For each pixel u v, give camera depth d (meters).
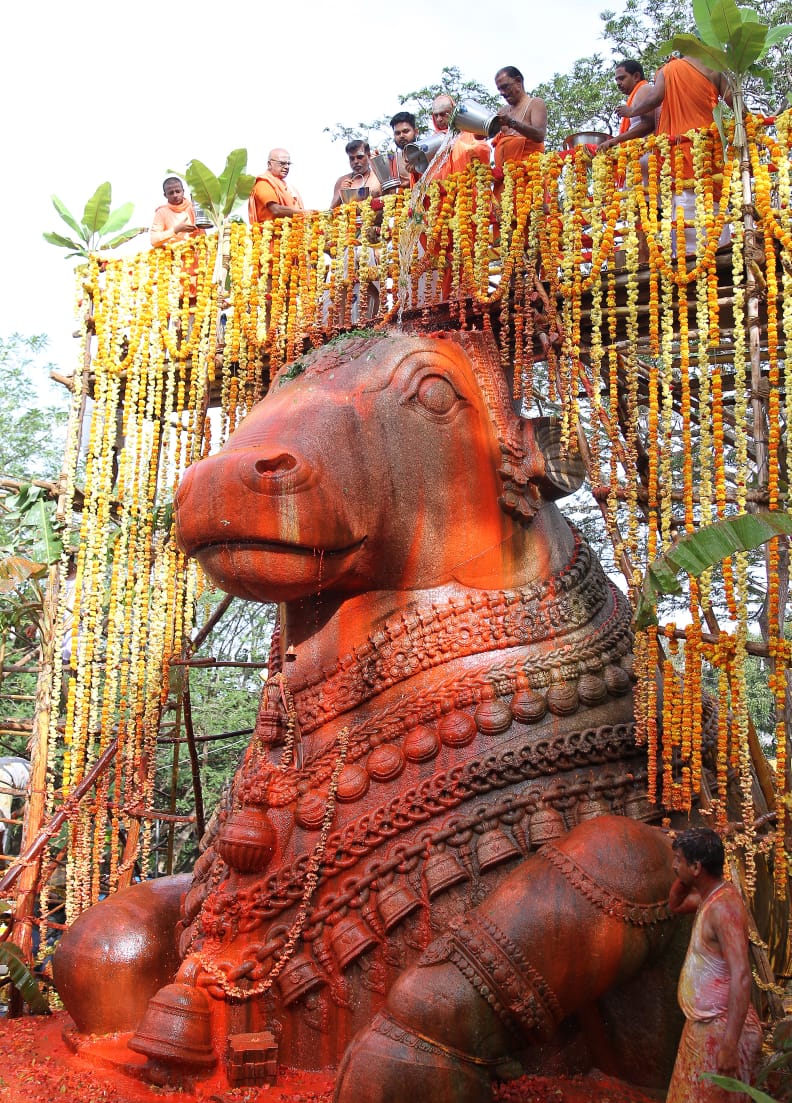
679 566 4.94
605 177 5.96
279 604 6.17
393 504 5.57
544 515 5.93
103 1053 5.25
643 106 6.59
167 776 14.42
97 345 7.82
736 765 5.45
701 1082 4.03
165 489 7.91
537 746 5.14
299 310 6.87
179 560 7.67
